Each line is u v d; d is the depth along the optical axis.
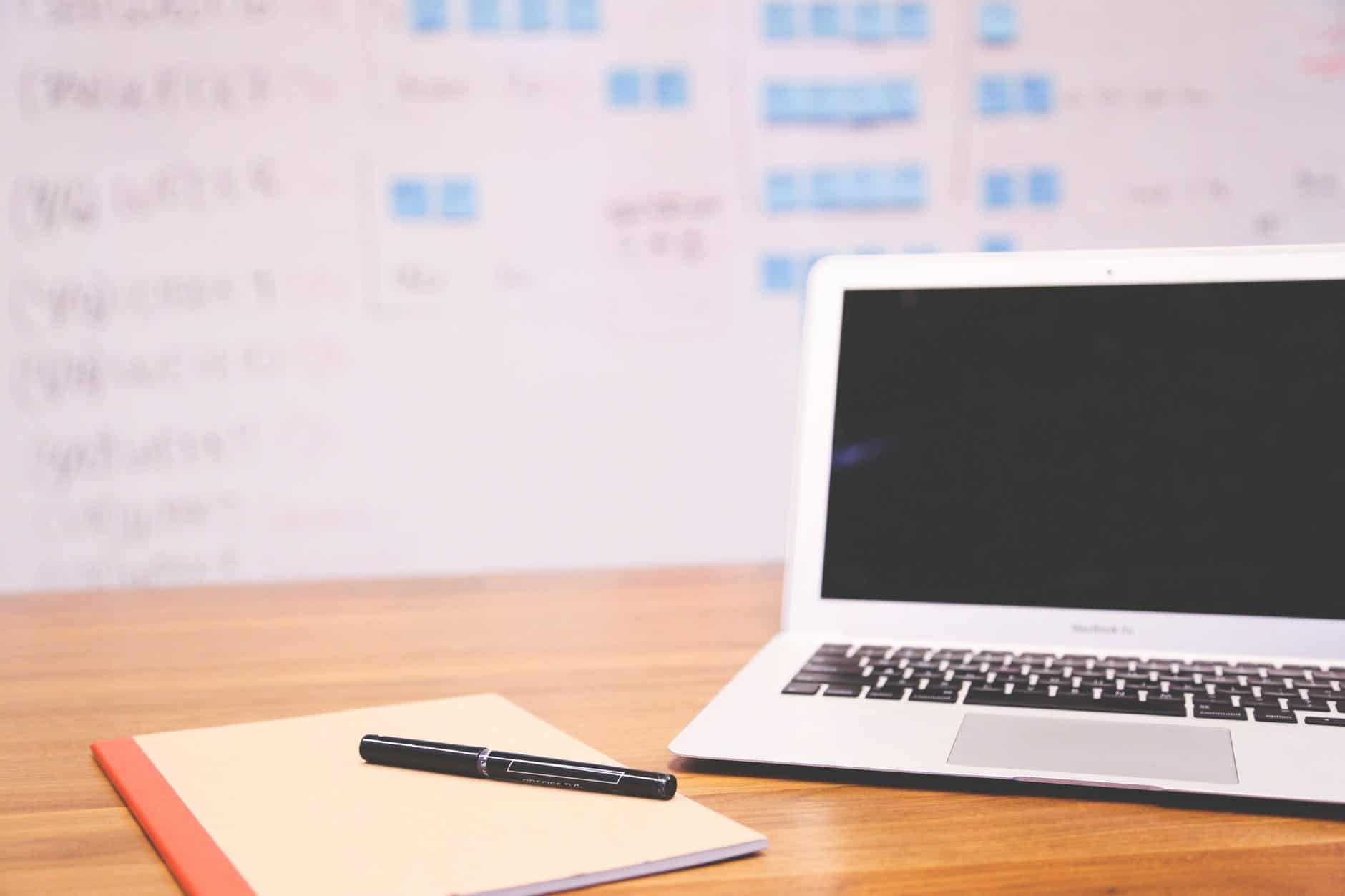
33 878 0.45
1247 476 0.66
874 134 2.45
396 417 2.37
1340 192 2.55
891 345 0.73
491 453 2.40
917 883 0.43
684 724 0.66
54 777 0.58
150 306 2.30
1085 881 0.43
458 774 0.54
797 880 0.43
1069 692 0.61
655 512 2.45
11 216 2.26
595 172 2.39
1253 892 0.42
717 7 2.40
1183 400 0.68
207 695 0.75
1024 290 0.71
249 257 2.31
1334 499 0.65
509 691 0.74
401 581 1.19
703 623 0.96
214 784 0.54
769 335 2.45
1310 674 0.62
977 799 0.52
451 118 2.35
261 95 2.30
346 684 0.77
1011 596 0.69
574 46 2.37
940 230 2.47
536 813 0.49
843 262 0.74
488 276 2.38
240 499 2.34
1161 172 2.51
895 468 0.72
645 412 2.43
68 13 2.25
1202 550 0.66
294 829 0.47
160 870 0.46
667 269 2.42
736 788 0.54
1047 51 2.48
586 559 2.44
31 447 2.28
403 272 2.36
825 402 0.74
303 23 2.30
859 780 0.54
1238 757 0.52
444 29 2.34
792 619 0.72
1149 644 0.67
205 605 1.08
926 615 0.70
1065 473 0.69
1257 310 0.67
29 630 0.97
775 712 0.60
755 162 2.42
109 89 2.27
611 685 0.75
